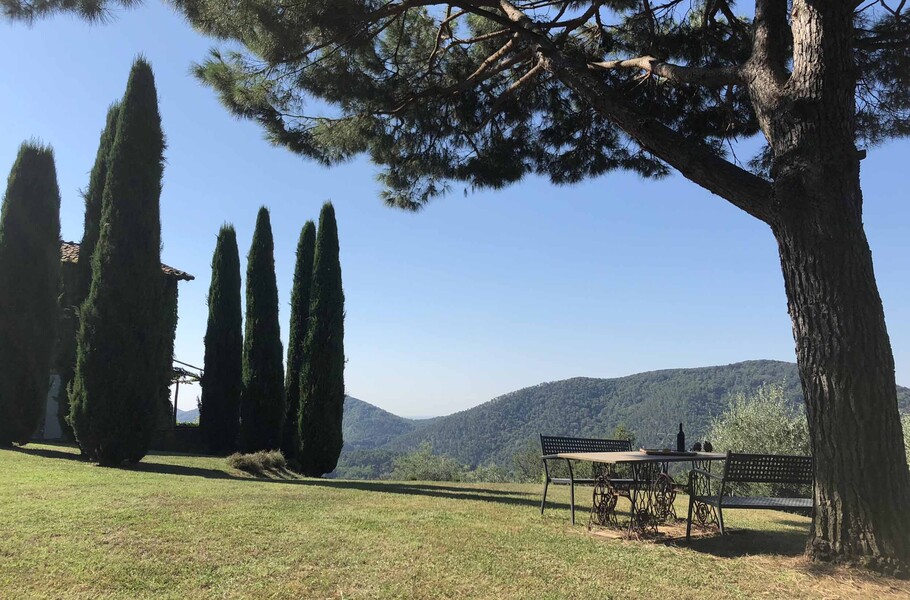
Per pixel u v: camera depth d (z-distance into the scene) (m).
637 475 7.70
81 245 13.86
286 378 17.45
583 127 9.02
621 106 5.86
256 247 17.45
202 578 3.85
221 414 18.20
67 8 6.45
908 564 4.13
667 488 6.76
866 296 4.46
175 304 19.42
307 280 17.86
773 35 5.09
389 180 9.75
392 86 7.94
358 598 3.61
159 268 11.40
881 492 4.25
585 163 9.32
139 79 11.38
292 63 6.97
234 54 7.75
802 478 5.90
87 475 8.44
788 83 4.83
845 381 4.38
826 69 4.64
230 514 5.79
